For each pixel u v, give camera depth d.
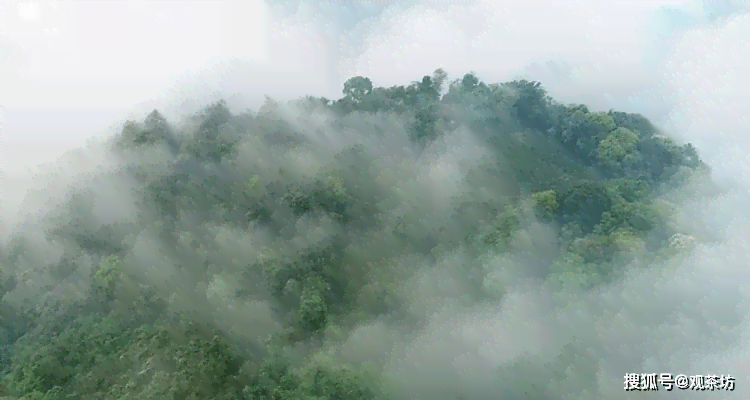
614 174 100.94
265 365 67.94
